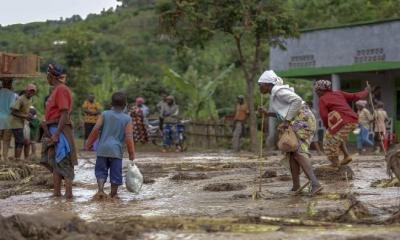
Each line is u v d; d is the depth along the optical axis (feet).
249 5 79.87
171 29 81.76
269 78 29.32
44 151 31.17
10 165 42.65
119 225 20.03
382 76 88.63
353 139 88.63
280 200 27.50
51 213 19.84
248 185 34.88
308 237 18.34
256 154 70.13
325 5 138.82
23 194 32.50
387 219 21.25
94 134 30.14
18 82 113.19
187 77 104.88
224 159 59.31
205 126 91.76
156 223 20.70
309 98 103.45
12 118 48.57
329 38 89.45
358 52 86.63
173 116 78.69
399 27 82.74
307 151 28.91
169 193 32.14
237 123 81.92
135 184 30.81
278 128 29.58
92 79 152.05
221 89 120.47
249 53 124.88
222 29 82.69
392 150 23.47
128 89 113.29
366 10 134.31
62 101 30.17
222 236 18.78
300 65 92.68
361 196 28.35
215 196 30.19
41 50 185.57
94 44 190.39
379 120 72.18
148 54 206.90
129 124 30.48
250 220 21.33
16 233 18.10
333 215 22.43
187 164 50.67
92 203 28.37
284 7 82.12
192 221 20.89
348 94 36.88
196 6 80.89
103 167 30.01
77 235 18.39
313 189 28.60
